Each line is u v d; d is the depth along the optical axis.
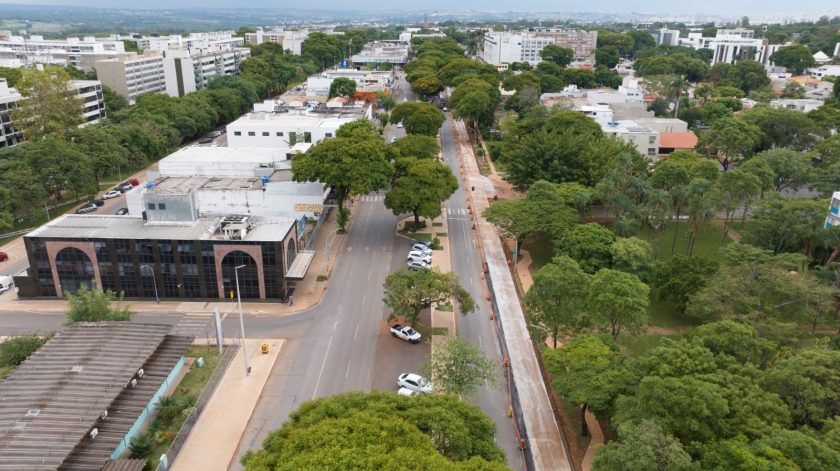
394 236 112.00
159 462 52.91
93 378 58.19
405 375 65.88
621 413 48.59
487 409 62.69
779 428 44.88
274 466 39.84
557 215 97.25
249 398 63.44
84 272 84.06
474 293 89.44
